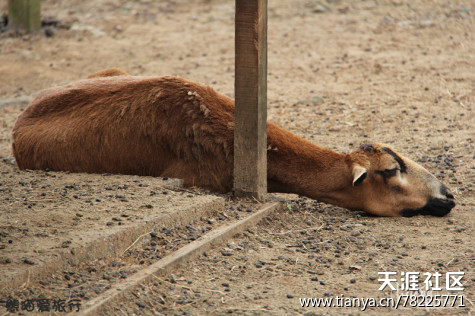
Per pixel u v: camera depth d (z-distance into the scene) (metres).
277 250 9.08
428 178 10.54
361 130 15.53
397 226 10.17
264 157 10.55
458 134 14.87
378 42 23.61
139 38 24.69
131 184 10.59
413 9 27.33
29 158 11.88
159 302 7.39
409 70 20.39
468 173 12.43
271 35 24.77
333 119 16.44
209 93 11.16
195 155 10.98
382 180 10.52
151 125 11.13
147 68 21.42
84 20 26.69
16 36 24.88
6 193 9.96
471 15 26.31
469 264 8.57
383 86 19.02
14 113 17.73
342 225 10.20
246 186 10.55
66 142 11.56
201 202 9.77
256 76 9.98
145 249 8.55
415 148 14.00
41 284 7.23
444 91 18.33
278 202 10.62
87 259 7.90
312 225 10.16
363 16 26.70
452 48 22.64
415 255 8.95
